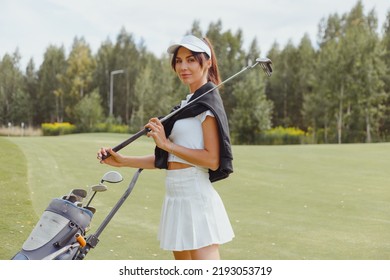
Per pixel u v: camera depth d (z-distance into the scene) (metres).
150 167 2.93
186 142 2.66
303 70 47.31
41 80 56.28
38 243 2.61
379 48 39.22
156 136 2.59
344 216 6.38
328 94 39.44
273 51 53.97
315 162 12.01
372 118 39.19
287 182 9.04
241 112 41.16
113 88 54.84
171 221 2.69
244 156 12.95
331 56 39.44
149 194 7.43
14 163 9.19
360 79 38.31
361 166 11.41
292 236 5.29
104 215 5.98
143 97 46.84
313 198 7.55
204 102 2.60
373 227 5.78
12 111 55.34
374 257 4.55
